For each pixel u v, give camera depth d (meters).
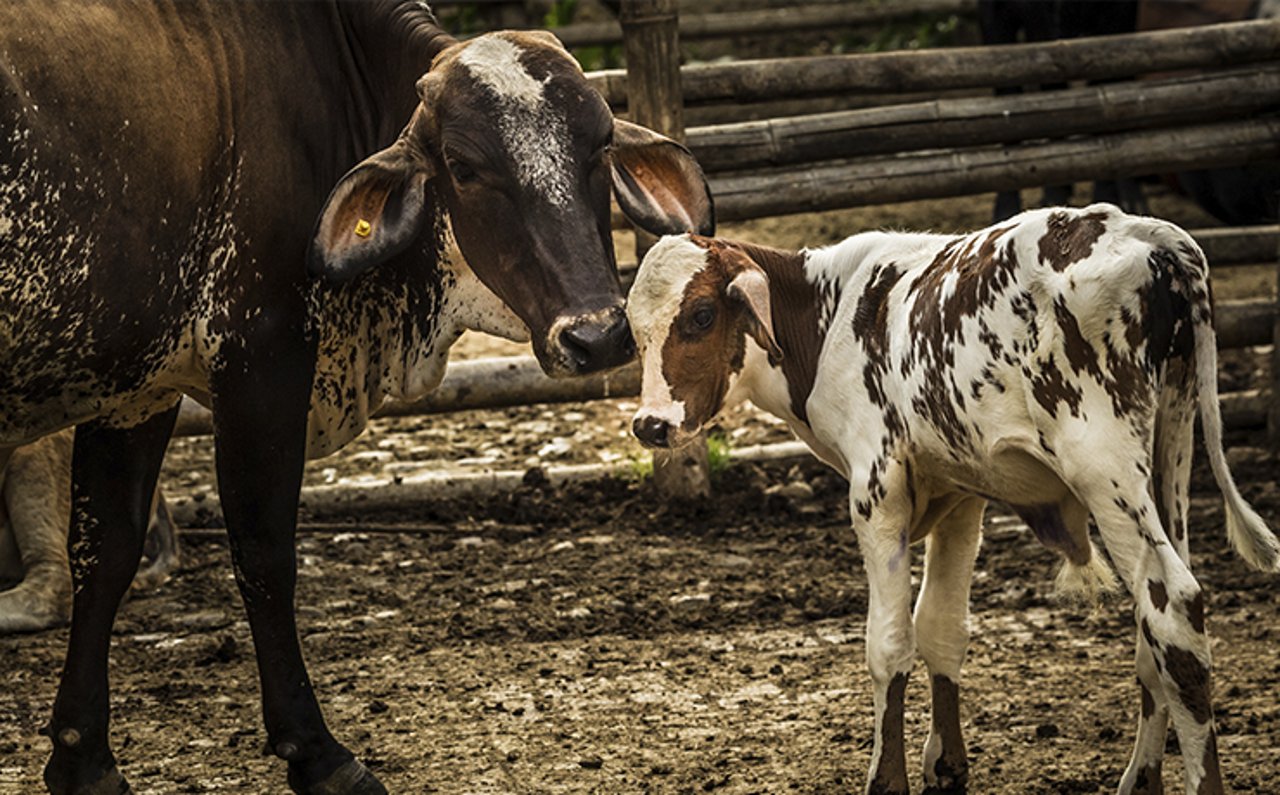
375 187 5.30
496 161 5.15
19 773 5.91
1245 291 11.88
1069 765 5.65
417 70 5.64
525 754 5.93
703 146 9.04
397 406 9.09
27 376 5.09
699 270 5.25
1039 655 6.77
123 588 5.66
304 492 8.84
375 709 6.38
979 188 9.39
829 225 14.14
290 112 5.50
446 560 8.16
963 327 4.88
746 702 6.38
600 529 8.60
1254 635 6.90
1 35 4.80
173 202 5.19
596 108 5.24
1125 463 4.61
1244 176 11.20
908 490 5.22
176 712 6.44
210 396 5.57
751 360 5.44
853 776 5.62
